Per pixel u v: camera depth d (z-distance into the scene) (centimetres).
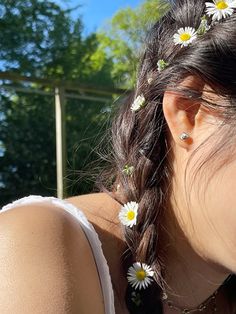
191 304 33
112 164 36
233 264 29
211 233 29
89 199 33
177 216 31
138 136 32
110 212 32
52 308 23
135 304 30
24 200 29
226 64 29
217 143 28
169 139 31
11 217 27
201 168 29
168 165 31
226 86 28
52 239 26
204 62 29
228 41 29
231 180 28
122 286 31
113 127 36
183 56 30
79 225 28
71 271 25
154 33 34
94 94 149
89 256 27
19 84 159
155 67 33
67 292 24
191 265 31
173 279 32
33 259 25
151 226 31
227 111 28
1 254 25
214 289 34
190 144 29
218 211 28
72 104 193
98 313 26
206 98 29
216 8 30
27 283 24
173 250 31
